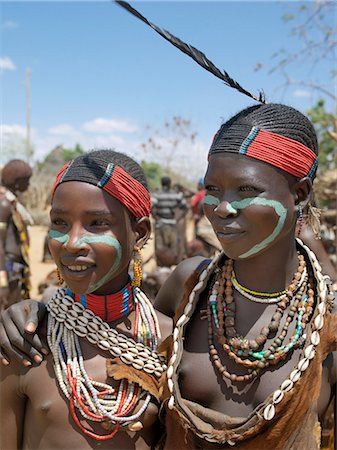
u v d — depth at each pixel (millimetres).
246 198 1520
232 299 1694
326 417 1700
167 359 1829
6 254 4410
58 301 1867
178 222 9812
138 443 1833
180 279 2062
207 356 1670
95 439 1775
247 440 1529
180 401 1595
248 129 1556
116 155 1865
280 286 1661
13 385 1850
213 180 1563
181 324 1704
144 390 1830
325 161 11344
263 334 1592
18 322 1813
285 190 1550
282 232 1569
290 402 1493
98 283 1752
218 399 1614
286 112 1604
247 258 1604
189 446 1629
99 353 1847
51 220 1780
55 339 1824
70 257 1718
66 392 1768
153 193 9977
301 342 1578
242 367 1612
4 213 4332
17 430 1874
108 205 1734
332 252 6504
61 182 1760
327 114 11047
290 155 1542
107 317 1896
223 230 1552
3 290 4242
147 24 1471
